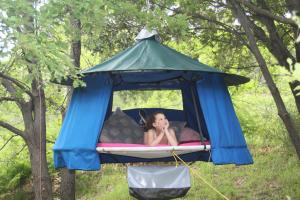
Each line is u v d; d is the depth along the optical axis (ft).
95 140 13.79
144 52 14.82
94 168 13.61
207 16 20.70
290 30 20.20
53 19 12.38
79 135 13.99
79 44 19.89
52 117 27.91
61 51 12.25
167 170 14.26
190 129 16.44
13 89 17.53
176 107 28.09
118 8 15.81
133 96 23.38
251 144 30.37
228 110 15.01
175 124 16.62
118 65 14.08
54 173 29.53
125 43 21.43
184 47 23.61
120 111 16.56
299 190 22.76
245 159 14.44
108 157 16.52
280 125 27.71
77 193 29.32
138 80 18.42
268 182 24.75
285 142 26.81
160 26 16.10
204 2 19.89
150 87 19.25
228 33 21.76
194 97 16.40
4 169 29.60
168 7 18.88
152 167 14.38
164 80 18.38
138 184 14.16
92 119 14.16
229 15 21.44
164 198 14.21
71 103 15.01
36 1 12.44
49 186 18.26
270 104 30.89
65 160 13.97
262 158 27.68
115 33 21.15
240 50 22.48
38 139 18.20
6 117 23.93
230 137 14.37
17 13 11.28
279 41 17.39
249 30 15.39
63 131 14.51
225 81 16.33
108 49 21.75
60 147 14.06
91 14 13.39
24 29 11.80
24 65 12.28
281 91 29.91
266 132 28.73
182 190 14.15
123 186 27.27
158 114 14.97
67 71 12.51
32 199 28.68
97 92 14.62
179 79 18.12
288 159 26.71
